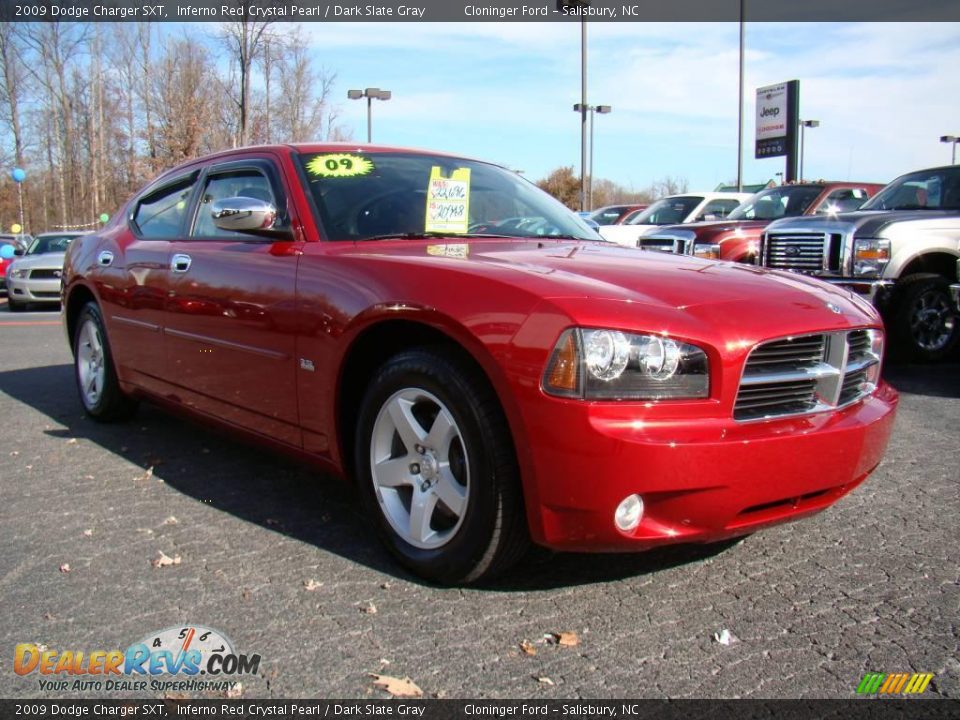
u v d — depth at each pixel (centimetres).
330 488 405
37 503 383
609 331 253
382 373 305
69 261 565
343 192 380
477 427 271
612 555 325
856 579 305
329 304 322
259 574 306
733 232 1053
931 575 309
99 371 527
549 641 260
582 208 2647
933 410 575
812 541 341
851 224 789
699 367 261
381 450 312
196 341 407
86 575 305
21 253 2055
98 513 370
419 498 297
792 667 246
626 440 246
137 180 3070
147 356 461
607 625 270
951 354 823
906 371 746
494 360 262
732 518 267
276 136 3444
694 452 251
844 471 286
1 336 1075
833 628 269
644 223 1534
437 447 290
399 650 254
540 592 293
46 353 892
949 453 466
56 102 4722
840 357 292
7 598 287
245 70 2897
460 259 312
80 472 432
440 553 289
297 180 380
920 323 775
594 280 285
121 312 484
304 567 312
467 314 272
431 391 287
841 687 237
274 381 355
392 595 289
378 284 306
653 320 258
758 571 312
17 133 4331
